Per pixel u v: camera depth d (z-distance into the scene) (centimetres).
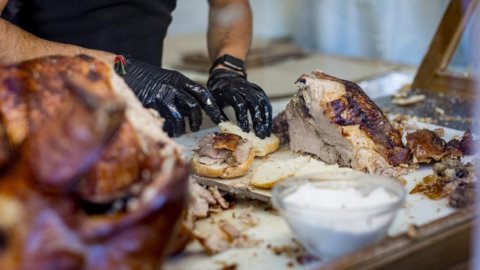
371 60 488
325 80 211
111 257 121
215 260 150
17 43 212
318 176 162
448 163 199
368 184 159
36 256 114
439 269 146
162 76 216
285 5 586
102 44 265
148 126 141
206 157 202
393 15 484
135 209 122
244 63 273
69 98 124
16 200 116
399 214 172
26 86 136
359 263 130
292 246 157
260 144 221
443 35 288
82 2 257
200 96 217
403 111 269
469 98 275
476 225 150
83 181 125
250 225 169
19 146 126
